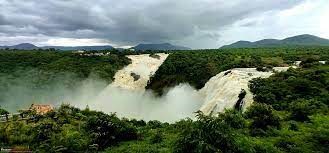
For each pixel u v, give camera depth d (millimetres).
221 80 59406
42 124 30094
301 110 31797
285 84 44469
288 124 30016
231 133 22125
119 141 27391
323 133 24766
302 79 44625
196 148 20375
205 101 61781
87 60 111125
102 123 27453
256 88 45688
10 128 28922
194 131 21578
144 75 102312
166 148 24156
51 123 30609
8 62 105500
